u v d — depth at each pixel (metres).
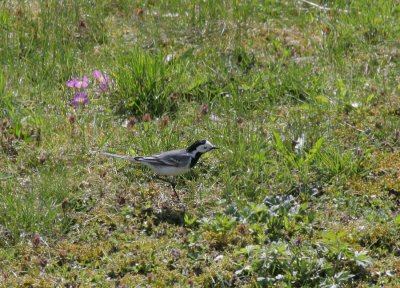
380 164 12.37
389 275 10.05
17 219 11.03
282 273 10.09
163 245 10.66
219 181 12.21
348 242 10.66
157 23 17.09
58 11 16.94
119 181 12.19
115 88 14.52
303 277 9.94
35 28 16.41
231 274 10.05
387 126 13.24
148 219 11.22
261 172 12.20
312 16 17.48
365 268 10.12
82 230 11.07
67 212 11.33
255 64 15.43
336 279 9.89
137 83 14.17
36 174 12.29
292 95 14.46
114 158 12.58
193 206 11.69
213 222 10.95
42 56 15.47
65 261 10.47
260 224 10.92
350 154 12.51
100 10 17.39
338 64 15.45
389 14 17.38
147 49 16.23
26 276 10.11
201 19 17.06
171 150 12.16
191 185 12.11
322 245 10.45
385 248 10.59
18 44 15.96
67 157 12.69
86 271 10.21
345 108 13.87
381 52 16.09
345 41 16.45
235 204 11.59
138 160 11.81
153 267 10.27
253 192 11.80
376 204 11.52
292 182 12.02
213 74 15.07
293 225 10.93
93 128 13.41
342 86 14.28
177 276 10.07
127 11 17.62
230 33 16.61
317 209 11.50
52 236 10.97
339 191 11.81
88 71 15.23
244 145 12.66
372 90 14.44
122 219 11.29
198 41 16.50
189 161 11.75
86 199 11.70
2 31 16.16
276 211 11.23
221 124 13.57
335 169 12.13
